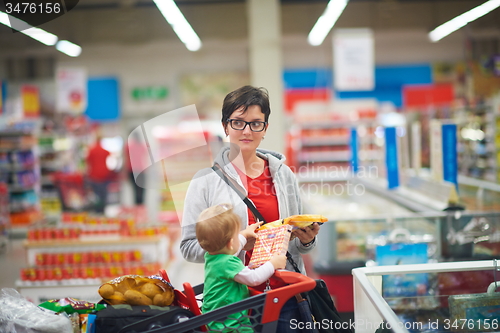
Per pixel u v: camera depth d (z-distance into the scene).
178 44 16.78
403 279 2.12
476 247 3.77
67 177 10.58
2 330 1.92
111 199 11.11
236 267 1.70
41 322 1.93
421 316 2.05
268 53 9.73
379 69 17.72
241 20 14.52
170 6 9.44
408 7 14.65
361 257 4.15
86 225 4.88
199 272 5.56
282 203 1.99
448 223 3.79
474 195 4.85
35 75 16.94
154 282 1.88
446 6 14.38
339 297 4.16
